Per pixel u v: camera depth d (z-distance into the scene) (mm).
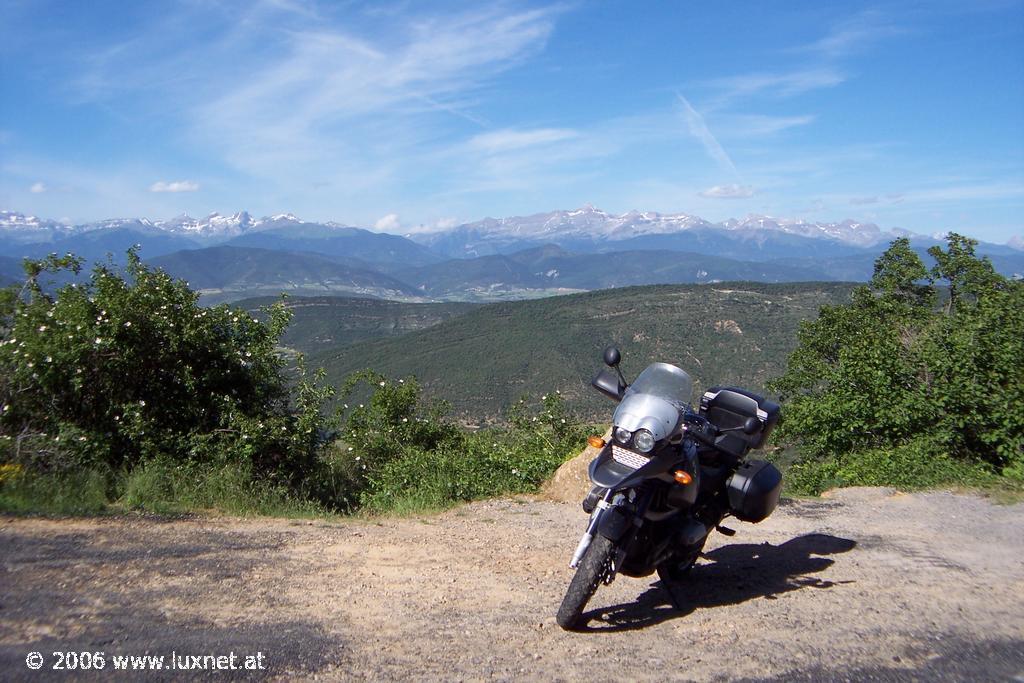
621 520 3979
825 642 3885
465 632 3932
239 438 8211
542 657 3635
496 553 5625
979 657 3676
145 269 9031
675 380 4625
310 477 8977
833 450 10656
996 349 9570
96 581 4281
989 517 6836
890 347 10594
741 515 4914
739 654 3713
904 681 3381
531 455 8891
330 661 3412
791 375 22438
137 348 8172
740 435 5160
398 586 4660
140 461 7688
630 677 3398
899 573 5203
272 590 4395
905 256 25172
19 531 5230
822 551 5789
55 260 8984
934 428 9656
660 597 4699
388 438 10500
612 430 4156
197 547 5223
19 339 7941
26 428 7465
